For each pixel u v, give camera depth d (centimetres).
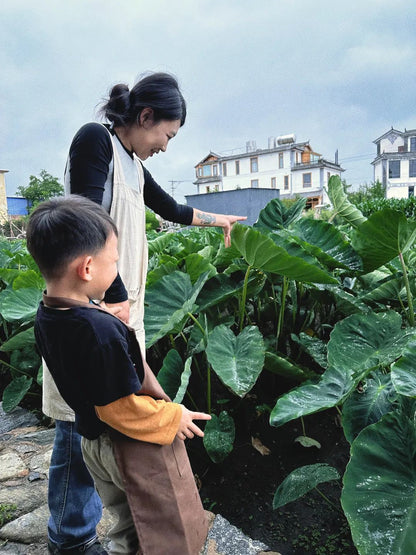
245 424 221
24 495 192
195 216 206
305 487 146
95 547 141
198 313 239
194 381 247
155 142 144
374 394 156
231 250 242
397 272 257
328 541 158
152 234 565
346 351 187
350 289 271
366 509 114
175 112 141
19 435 249
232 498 182
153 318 215
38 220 94
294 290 258
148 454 102
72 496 133
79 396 100
